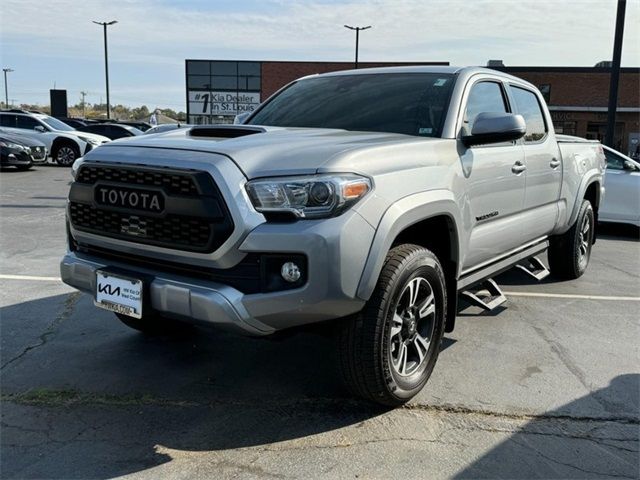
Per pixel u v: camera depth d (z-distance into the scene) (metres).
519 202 4.44
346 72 4.65
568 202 5.56
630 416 3.24
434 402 3.34
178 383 3.52
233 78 44.47
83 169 3.18
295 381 3.58
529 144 4.71
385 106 3.95
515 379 3.68
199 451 2.80
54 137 19.97
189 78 44.59
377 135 3.46
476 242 3.85
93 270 3.13
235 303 2.66
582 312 5.12
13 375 3.57
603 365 3.94
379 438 2.95
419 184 3.14
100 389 3.42
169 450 2.80
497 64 38.66
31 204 10.93
